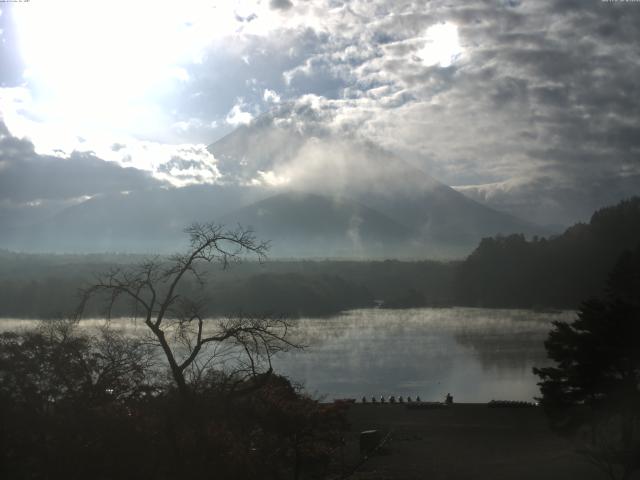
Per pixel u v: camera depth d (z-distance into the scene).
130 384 30.05
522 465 43.50
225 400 27.62
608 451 39.09
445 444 50.34
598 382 42.50
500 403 67.69
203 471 26.12
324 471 37.84
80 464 25.72
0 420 25.84
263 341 29.30
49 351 29.56
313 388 89.44
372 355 123.06
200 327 28.31
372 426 56.97
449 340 148.62
